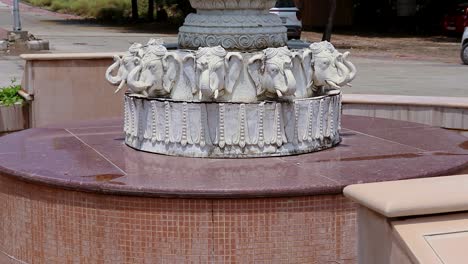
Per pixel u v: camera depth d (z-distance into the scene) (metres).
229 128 5.86
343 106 8.90
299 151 6.05
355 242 5.09
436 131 7.27
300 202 4.95
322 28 34.19
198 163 5.72
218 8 6.31
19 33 24.03
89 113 10.11
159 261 4.98
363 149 6.30
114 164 5.69
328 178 5.18
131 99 6.28
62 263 5.28
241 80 5.93
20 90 10.09
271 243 4.95
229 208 4.88
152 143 6.12
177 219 4.91
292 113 5.98
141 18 40.62
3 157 5.98
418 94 14.48
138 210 4.95
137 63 6.19
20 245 5.56
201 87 5.71
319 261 5.04
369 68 20.05
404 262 2.75
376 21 35.84
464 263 2.62
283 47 5.93
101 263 5.11
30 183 5.38
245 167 5.57
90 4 46.50
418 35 32.22
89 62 10.00
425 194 2.88
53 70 9.84
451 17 31.03
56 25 37.53
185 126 5.92
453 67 20.39
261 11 6.42
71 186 5.08
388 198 2.85
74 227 5.18
